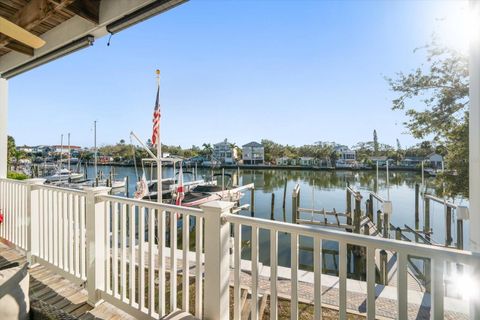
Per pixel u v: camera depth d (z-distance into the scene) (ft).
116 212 7.11
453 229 31.96
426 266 17.33
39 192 9.71
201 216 5.53
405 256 3.63
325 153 138.00
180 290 9.62
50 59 10.18
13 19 8.79
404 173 96.12
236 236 5.15
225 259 5.28
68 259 8.30
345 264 4.06
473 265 3.20
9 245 11.22
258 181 96.32
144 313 6.37
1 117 12.60
